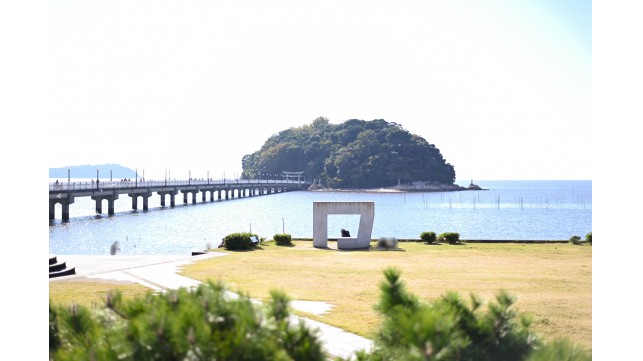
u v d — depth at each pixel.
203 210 81.75
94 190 62.59
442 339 3.54
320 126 196.38
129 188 71.62
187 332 3.29
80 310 4.07
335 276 17.19
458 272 18.09
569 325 10.73
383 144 168.75
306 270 18.44
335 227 54.41
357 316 11.56
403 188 159.50
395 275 4.18
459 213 88.75
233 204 100.31
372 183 164.12
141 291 14.34
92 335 3.80
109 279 16.47
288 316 3.98
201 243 39.44
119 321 3.88
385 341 4.04
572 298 13.53
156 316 3.45
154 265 19.59
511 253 23.84
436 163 176.38
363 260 21.30
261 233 49.25
